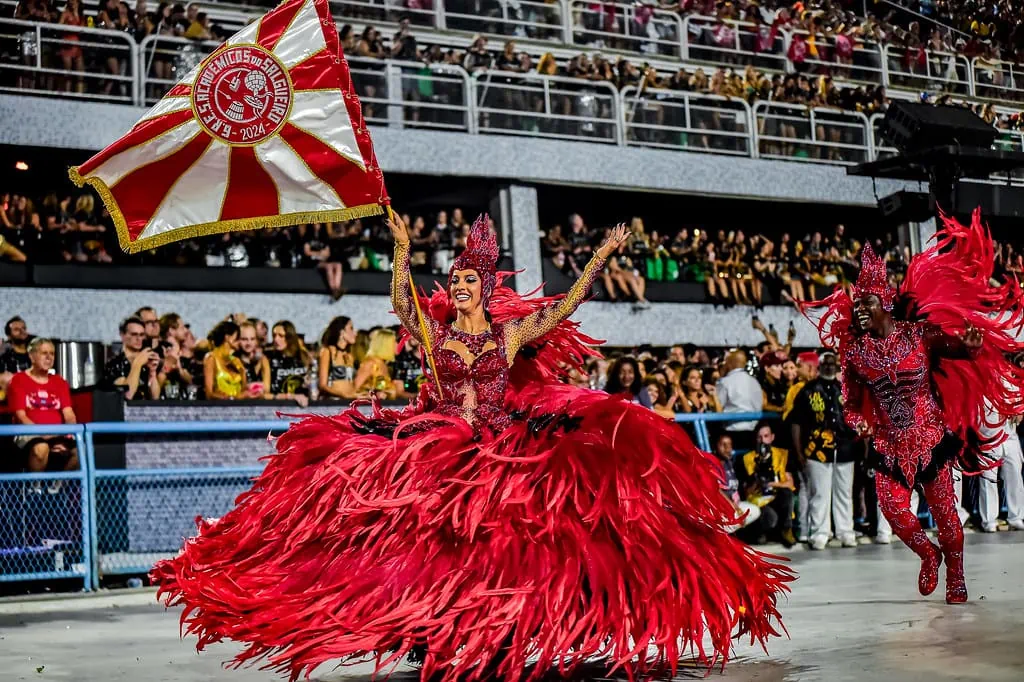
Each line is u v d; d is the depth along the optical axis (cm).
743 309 1580
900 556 951
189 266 1230
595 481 416
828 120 1739
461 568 401
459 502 408
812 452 1035
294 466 448
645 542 412
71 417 881
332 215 482
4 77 1170
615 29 1702
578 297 454
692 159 1543
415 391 1159
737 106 1634
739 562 441
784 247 1650
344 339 1051
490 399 448
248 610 406
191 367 1064
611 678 447
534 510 411
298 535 424
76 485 859
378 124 1369
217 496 919
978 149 1106
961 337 648
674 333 1522
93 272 1185
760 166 1598
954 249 666
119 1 1251
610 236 455
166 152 480
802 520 1055
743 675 448
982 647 490
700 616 412
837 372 1041
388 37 1514
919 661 463
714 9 1798
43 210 1251
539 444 426
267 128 483
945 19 2136
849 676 437
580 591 399
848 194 1664
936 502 647
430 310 488
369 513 419
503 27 1623
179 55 1255
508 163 1413
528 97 1469
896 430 648
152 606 789
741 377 1136
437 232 1384
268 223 486
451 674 392
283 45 487
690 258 1552
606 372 1005
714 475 436
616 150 1488
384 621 392
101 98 1202
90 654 567
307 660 392
